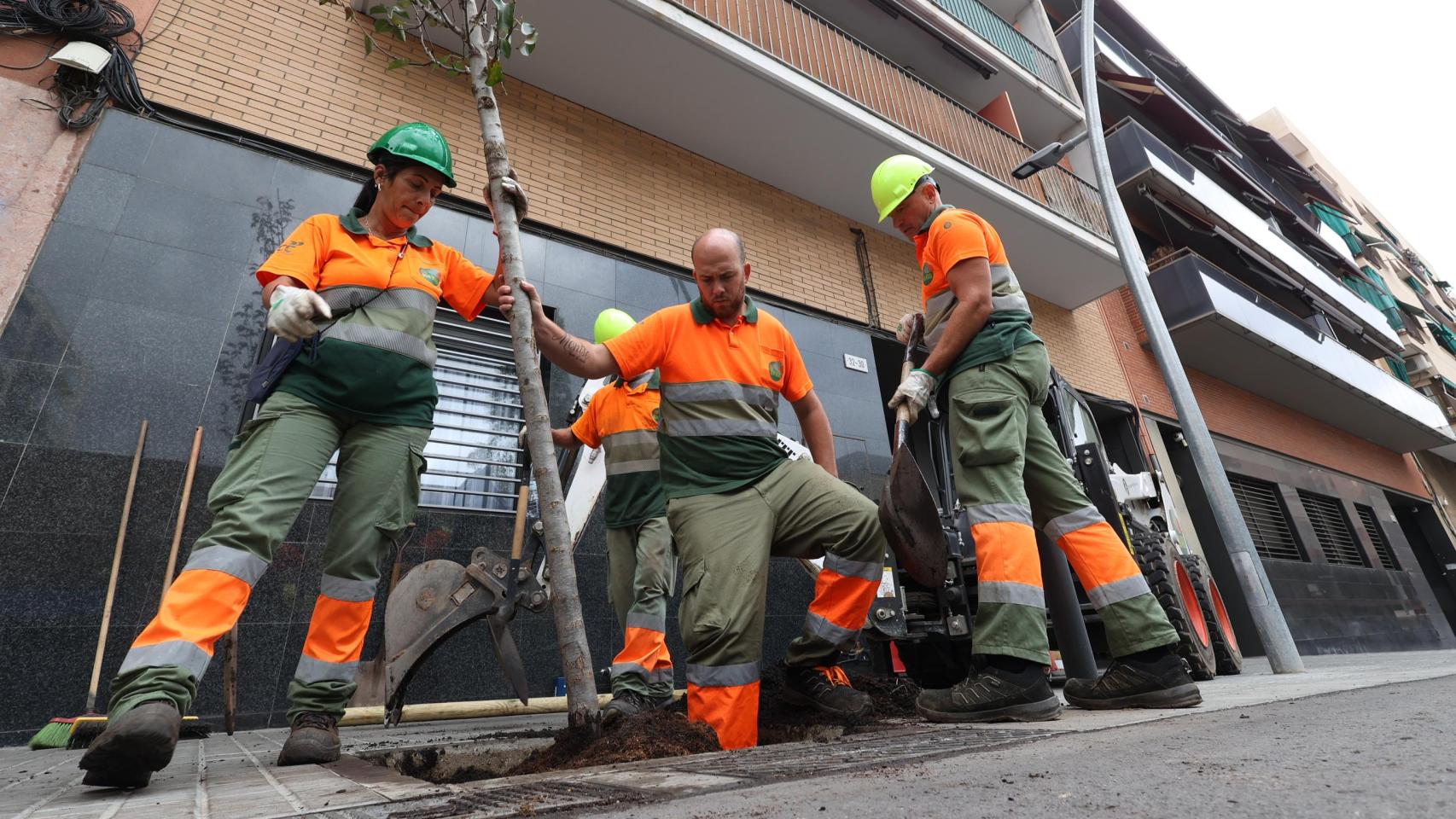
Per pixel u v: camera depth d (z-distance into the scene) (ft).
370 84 17.04
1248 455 40.06
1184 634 14.17
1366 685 7.19
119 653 10.21
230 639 7.16
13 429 10.59
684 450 7.07
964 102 35.32
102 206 12.53
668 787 3.13
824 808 2.45
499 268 7.65
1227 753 3.17
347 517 6.38
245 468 5.68
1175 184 36.63
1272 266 45.96
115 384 11.50
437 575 9.58
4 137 12.23
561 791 3.24
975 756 3.63
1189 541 32.55
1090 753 3.44
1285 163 63.05
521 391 6.71
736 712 5.90
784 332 8.27
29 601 9.88
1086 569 6.94
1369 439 54.60
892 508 5.99
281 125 15.31
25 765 6.54
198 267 12.96
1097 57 40.93
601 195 20.45
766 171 24.77
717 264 7.36
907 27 32.17
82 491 10.69
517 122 19.69
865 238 27.30
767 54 21.11
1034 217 27.84
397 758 6.38
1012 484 6.73
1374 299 73.51
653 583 9.74
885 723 6.80
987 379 7.01
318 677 6.04
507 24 8.08
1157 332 17.53
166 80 14.25
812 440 8.54
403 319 6.83
